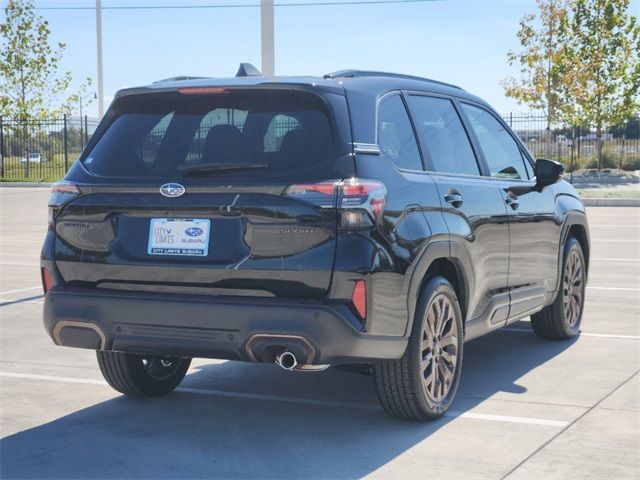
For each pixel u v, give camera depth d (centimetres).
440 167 568
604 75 3672
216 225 480
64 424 540
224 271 474
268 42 1210
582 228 790
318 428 528
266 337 464
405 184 509
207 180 483
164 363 599
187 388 623
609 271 1159
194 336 479
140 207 495
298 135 484
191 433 520
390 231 483
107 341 500
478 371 663
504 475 446
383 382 516
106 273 504
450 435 511
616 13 3656
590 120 3669
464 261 559
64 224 518
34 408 575
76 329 508
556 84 3709
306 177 469
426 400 524
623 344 751
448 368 551
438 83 622
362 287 463
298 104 493
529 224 669
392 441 502
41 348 754
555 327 756
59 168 4066
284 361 473
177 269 484
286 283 466
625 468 455
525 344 756
